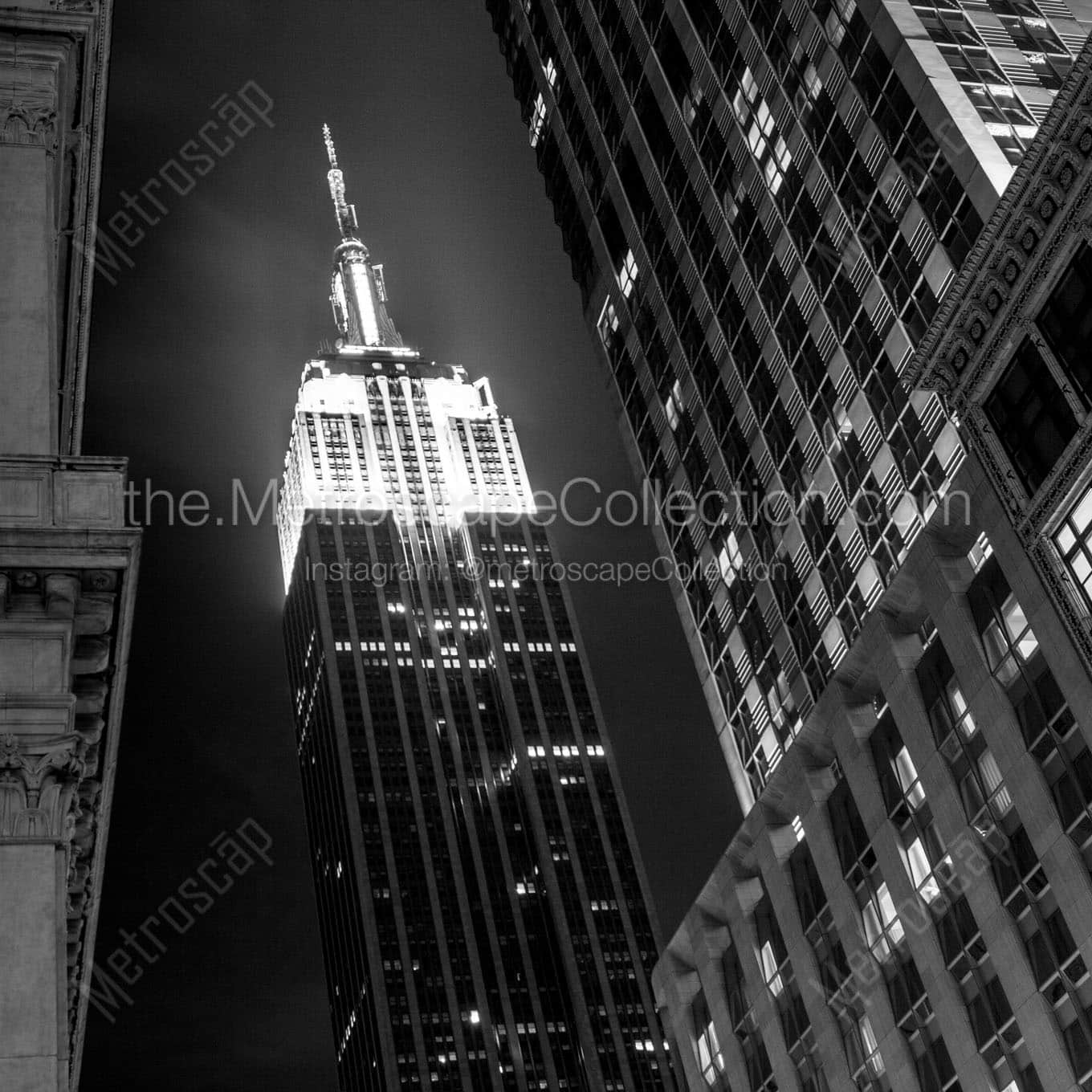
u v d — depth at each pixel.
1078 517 60.72
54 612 29.66
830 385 90.88
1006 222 63.09
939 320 67.94
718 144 105.25
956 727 70.62
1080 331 60.00
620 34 122.31
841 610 90.50
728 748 106.81
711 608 110.25
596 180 130.00
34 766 28.62
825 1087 81.69
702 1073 96.31
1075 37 82.75
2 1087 25.52
